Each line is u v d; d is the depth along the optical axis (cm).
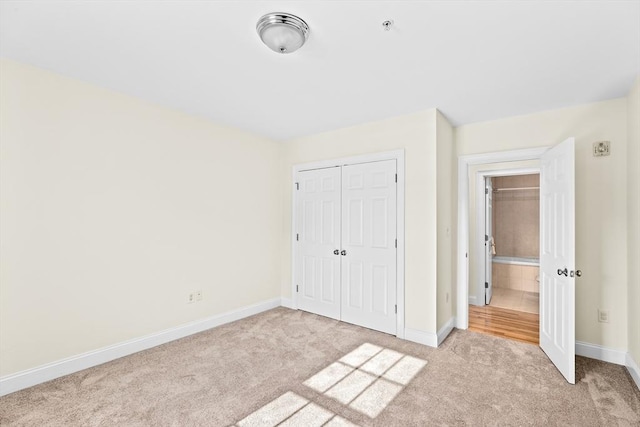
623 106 267
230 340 307
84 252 249
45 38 187
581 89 253
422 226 305
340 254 369
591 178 278
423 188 305
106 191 262
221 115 326
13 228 216
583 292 279
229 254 365
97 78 243
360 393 215
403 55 203
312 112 315
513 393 215
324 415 190
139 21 169
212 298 346
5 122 213
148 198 290
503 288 551
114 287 267
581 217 281
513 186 565
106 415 189
